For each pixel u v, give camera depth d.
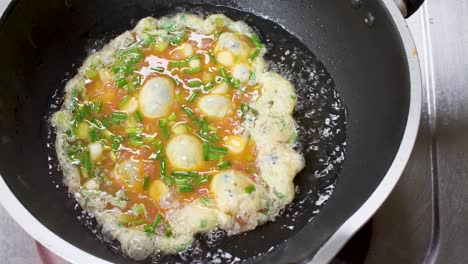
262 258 0.36
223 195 0.37
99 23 0.45
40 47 0.41
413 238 0.40
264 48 0.45
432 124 0.45
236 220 0.37
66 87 0.42
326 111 0.42
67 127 0.41
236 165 0.39
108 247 0.36
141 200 0.38
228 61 0.43
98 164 0.39
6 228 0.40
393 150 0.33
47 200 0.37
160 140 0.40
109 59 0.43
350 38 0.43
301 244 0.36
